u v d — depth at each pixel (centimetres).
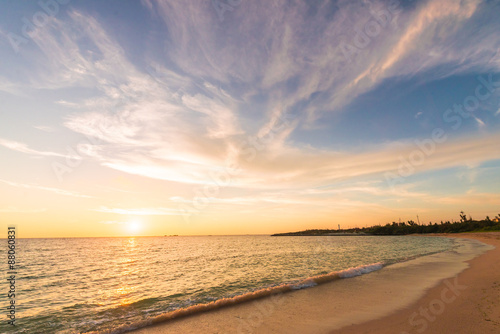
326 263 2911
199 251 5678
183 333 828
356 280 1598
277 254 4375
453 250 3672
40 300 1454
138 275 2359
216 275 2220
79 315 1141
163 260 3797
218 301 1178
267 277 2022
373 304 1074
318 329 820
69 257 4597
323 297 1219
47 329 969
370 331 779
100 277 2288
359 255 3838
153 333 837
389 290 1310
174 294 1521
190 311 1051
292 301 1166
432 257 2823
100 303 1358
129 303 1335
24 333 934
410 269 1973
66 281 2098
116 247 8331
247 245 8300
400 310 968
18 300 1457
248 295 1277
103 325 1001
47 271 2753
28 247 8425
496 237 6481
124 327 898
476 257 2533
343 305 1077
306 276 2022
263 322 902
